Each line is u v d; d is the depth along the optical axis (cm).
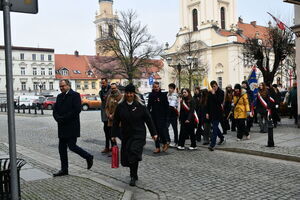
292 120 1702
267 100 1277
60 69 8069
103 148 1102
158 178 690
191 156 919
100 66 4753
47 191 587
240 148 968
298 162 817
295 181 641
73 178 680
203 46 5938
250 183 633
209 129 1101
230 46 5619
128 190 583
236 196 561
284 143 1030
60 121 697
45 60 7944
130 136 629
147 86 7544
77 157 936
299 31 1367
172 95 1088
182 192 592
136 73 4641
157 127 984
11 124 388
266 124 1283
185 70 4959
